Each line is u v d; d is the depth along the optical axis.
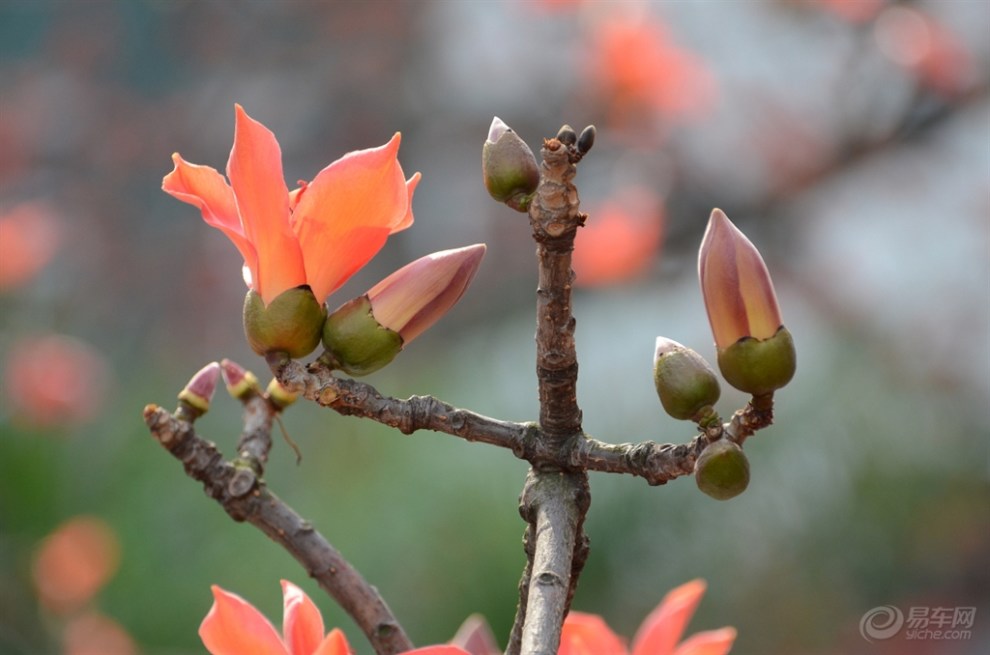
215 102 10.36
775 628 6.45
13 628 5.58
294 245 1.59
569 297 1.50
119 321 9.30
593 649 1.85
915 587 6.72
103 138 10.12
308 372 1.59
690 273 8.15
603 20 8.25
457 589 6.08
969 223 7.98
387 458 6.71
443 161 9.95
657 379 1.51
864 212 8.26
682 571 6.36
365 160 1.58
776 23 7.95
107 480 6.44
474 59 9.46
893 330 7.65
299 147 10.31
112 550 5.77
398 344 1.62
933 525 6.81
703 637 1.82
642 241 7.61
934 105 7.76
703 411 1.50
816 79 8.13
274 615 6.01
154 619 6.08
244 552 6.28
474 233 9.58
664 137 8.16
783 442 6.87
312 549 1.83
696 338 7.57
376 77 10.11
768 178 8.16
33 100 10.12
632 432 6.79
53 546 5.71
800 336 7.88
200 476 1.84
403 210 1.60
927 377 7.36
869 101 7.86
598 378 7.20
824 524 6.73
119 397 7.17
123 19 10.49
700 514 6.48
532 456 1.55
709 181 8.20
